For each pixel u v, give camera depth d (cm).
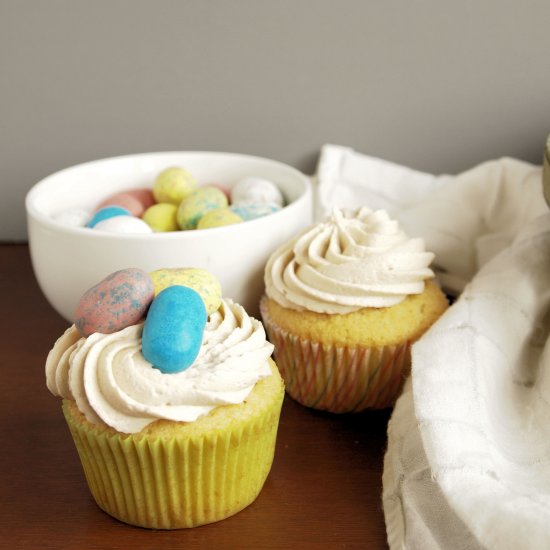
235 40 48
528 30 47
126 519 33
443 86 48
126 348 33
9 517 33
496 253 45
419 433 33
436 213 45
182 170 44
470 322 36
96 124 49
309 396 39
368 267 37
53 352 34
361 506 34
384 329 37
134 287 33
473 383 34
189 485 33
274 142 50
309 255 39
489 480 31
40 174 50
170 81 48
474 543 31
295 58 48
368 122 49
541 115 48
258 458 33
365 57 48
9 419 38
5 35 47
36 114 49
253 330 35
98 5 47
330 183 48
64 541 33
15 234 52
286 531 33
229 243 38
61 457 36
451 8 47
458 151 50
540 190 44
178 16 47
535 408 35
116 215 41
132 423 32
